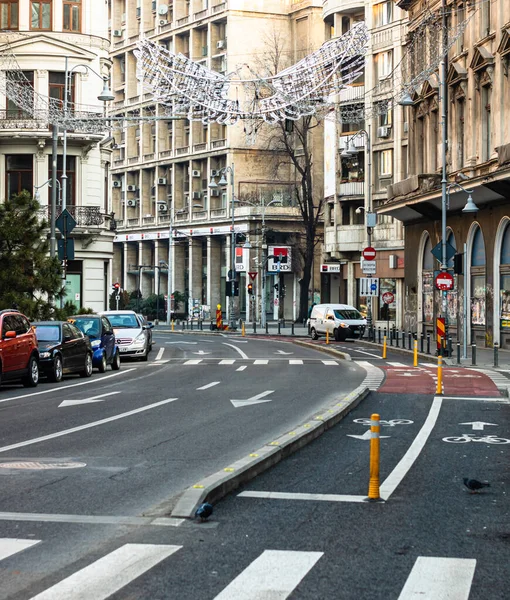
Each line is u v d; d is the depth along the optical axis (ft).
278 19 293.43
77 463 41.45
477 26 144.05
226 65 290.76
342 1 231.30
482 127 142.31
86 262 192.75
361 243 229.45
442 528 29.68
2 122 183.21
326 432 52.90
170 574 24.25
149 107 324.80
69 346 92.84
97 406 65.77
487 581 23.89
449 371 100.83
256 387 80.79
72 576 24.02
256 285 295.48
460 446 47.93
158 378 92.68
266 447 42.96
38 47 184.34
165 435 50.42
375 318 226.17
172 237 299.79
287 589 22.99
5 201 111.45
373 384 84.33
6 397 74.13
